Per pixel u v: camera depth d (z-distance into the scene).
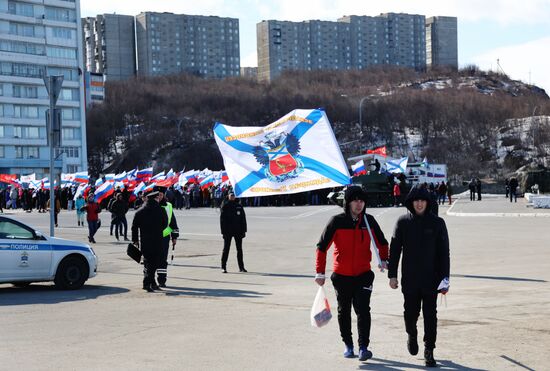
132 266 19.83
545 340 8.92
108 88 161.38
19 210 63.78
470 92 176.00
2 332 9.98
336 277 8.34
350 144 137.00
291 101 156.38
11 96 104.38
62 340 9.36
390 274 7.99
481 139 137.62
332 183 11.70
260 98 161.62
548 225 31.45
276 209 54.62
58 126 18.31
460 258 19.38
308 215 45.34
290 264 19.31
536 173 78.56
